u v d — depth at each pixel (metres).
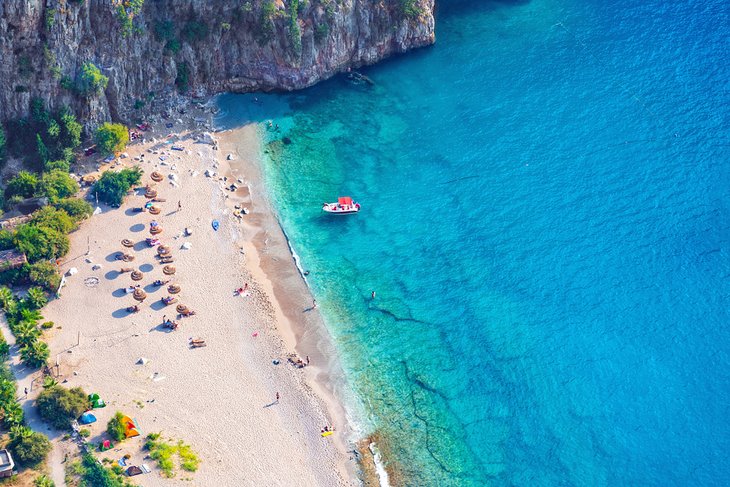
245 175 140.50
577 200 139.88
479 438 109.12
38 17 125.69
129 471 97.75
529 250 132.50
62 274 119.75
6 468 95.00
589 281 128.00
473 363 117.62
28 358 107.25
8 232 120.00
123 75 140.38
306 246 131.62
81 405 102.62
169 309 117.62
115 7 133.12
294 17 147.88
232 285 122.75
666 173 143.50
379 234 134.62
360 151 147.62
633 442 109.00
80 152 136.62
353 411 110.25
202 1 143.50
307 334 119.00
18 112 131.00
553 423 111.00
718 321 122.44
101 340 112.56
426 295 126.31
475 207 139.12
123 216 128.88
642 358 118.19
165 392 107.69
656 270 129.12
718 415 111.81
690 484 104.88
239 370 111.88
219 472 99.81
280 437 105.00
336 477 102.12
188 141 143.38
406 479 103.81
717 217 136.38
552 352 119.00
